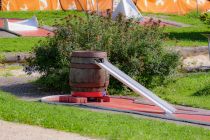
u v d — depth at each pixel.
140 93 22.36
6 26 51.75
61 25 28.34
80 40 27.78
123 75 23.41
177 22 63.72
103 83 24.30
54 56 27.75
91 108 22.91
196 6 73.94
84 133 16.41
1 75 32.25
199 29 56.84
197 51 40.94
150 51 27.95
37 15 64.38
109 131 16.69
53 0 70.62
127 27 28.67
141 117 20.88
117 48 27.61
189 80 29.06
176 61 28.44
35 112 18.91
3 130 16.28
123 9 56.19
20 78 31.23
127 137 16.03
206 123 20.19
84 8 69.81
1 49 40.81
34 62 28.47
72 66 24.27
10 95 24.30
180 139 16.53
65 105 23.31
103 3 69.75
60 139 15.46
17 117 17.91
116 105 23.53
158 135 16.81
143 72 27.95
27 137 15.52
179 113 22.31
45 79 27.67
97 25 28.09
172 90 27.80
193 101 24.95
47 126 17.05
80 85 24.09
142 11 72.00
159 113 21.73
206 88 27.55
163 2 73.19
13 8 69.50
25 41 45.16
